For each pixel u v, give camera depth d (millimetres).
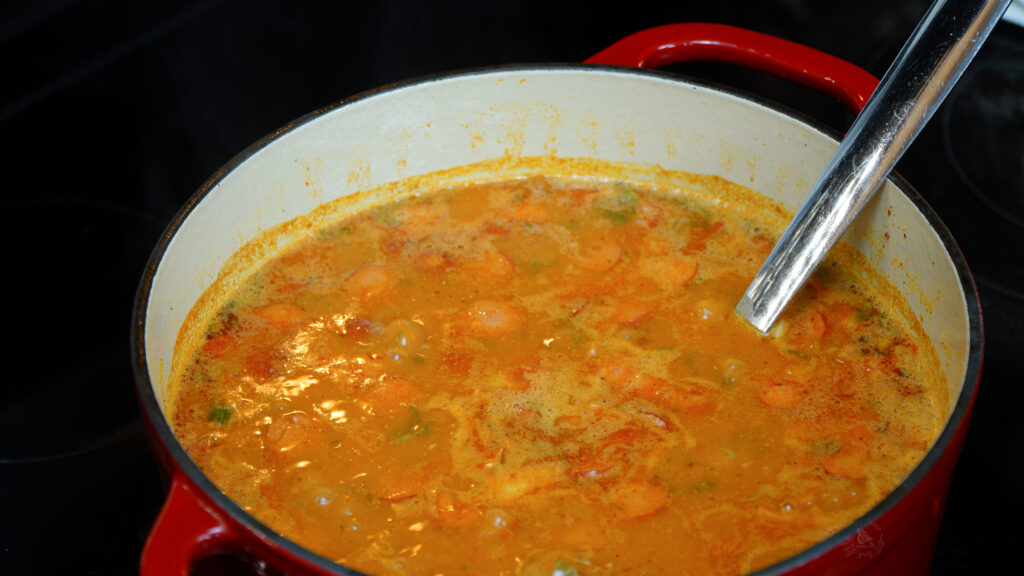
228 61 972
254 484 713
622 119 849
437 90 831
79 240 877
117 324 842
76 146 917
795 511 700
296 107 945
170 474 654
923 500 646
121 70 949
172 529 642
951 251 731
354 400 743
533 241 823
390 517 699
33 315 843
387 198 852
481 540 689
